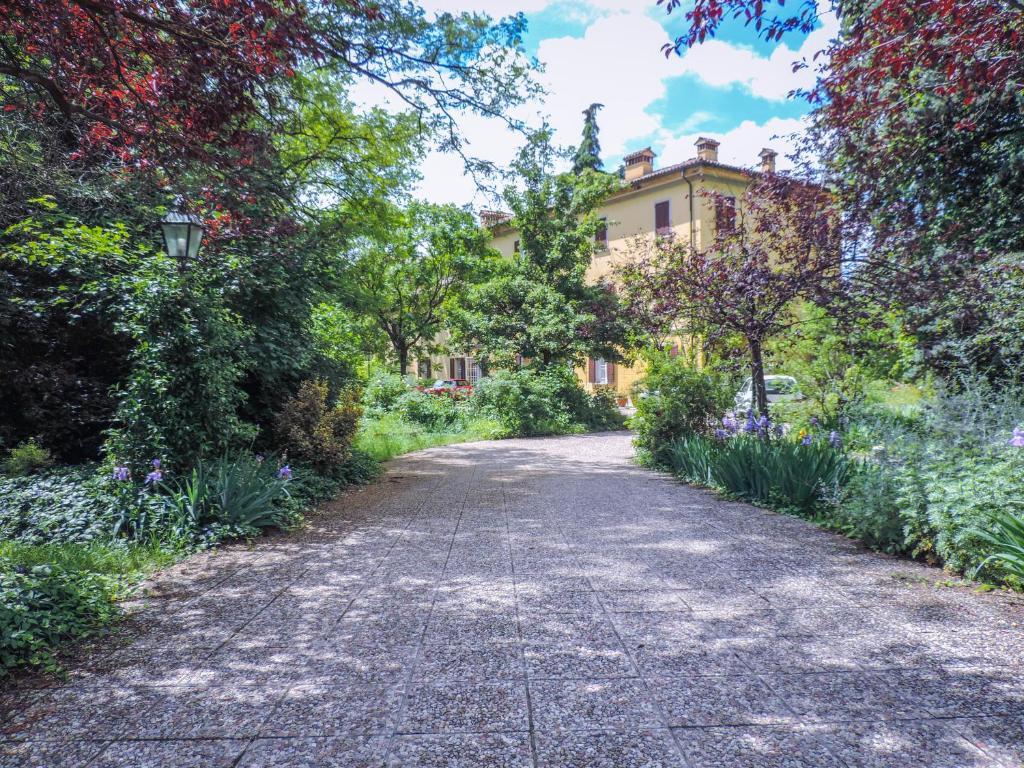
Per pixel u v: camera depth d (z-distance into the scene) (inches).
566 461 436.5
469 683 109.4
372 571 180.5
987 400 198.5
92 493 222.4
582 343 714.2
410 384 733.3
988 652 117.9
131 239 292.0
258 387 346.9
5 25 169.3
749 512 254.5
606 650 122.4
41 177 237.8
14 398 278.4
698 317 336.2
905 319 290.8
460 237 973.2
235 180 226.5
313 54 173.3
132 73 189.3
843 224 287.0
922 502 177.9
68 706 103.7
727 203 323.0
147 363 234.2
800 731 91.8
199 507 219.6
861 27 211.3
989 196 271.3
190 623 141.0
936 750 86.3
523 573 175.8
